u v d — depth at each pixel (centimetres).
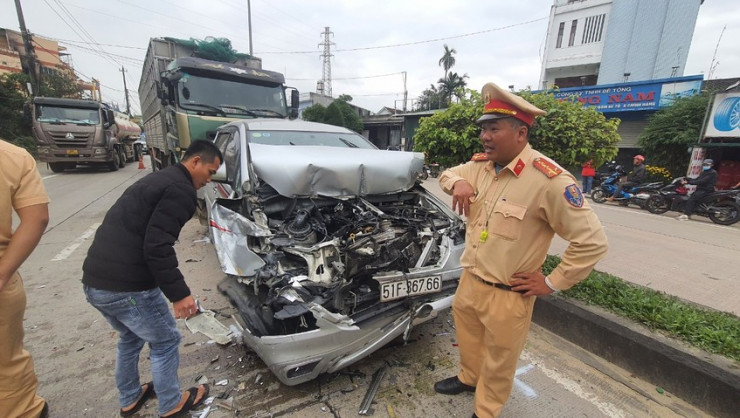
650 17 1842
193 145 195
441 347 286
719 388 216
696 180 787
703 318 276
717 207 761
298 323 213
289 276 218
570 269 163
